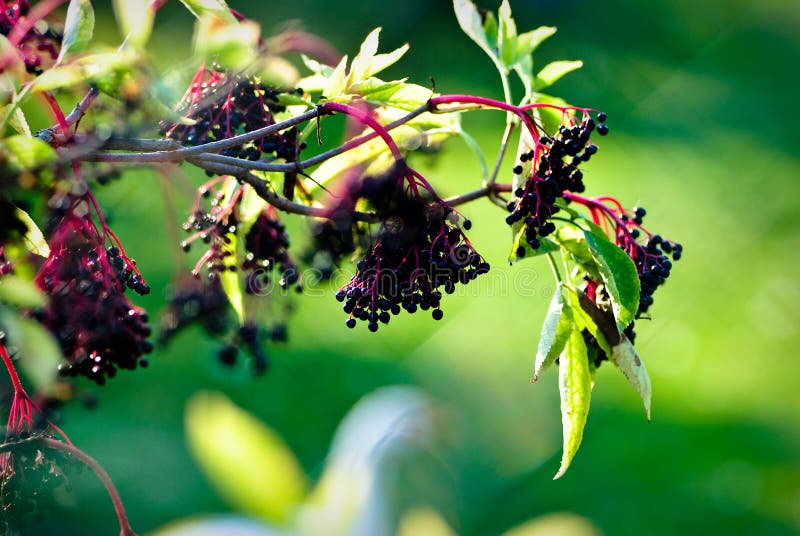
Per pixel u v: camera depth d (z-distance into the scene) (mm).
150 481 3127
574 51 6270
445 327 4152
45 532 2578
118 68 1724
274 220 2014
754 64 6320
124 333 1861
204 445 2035
